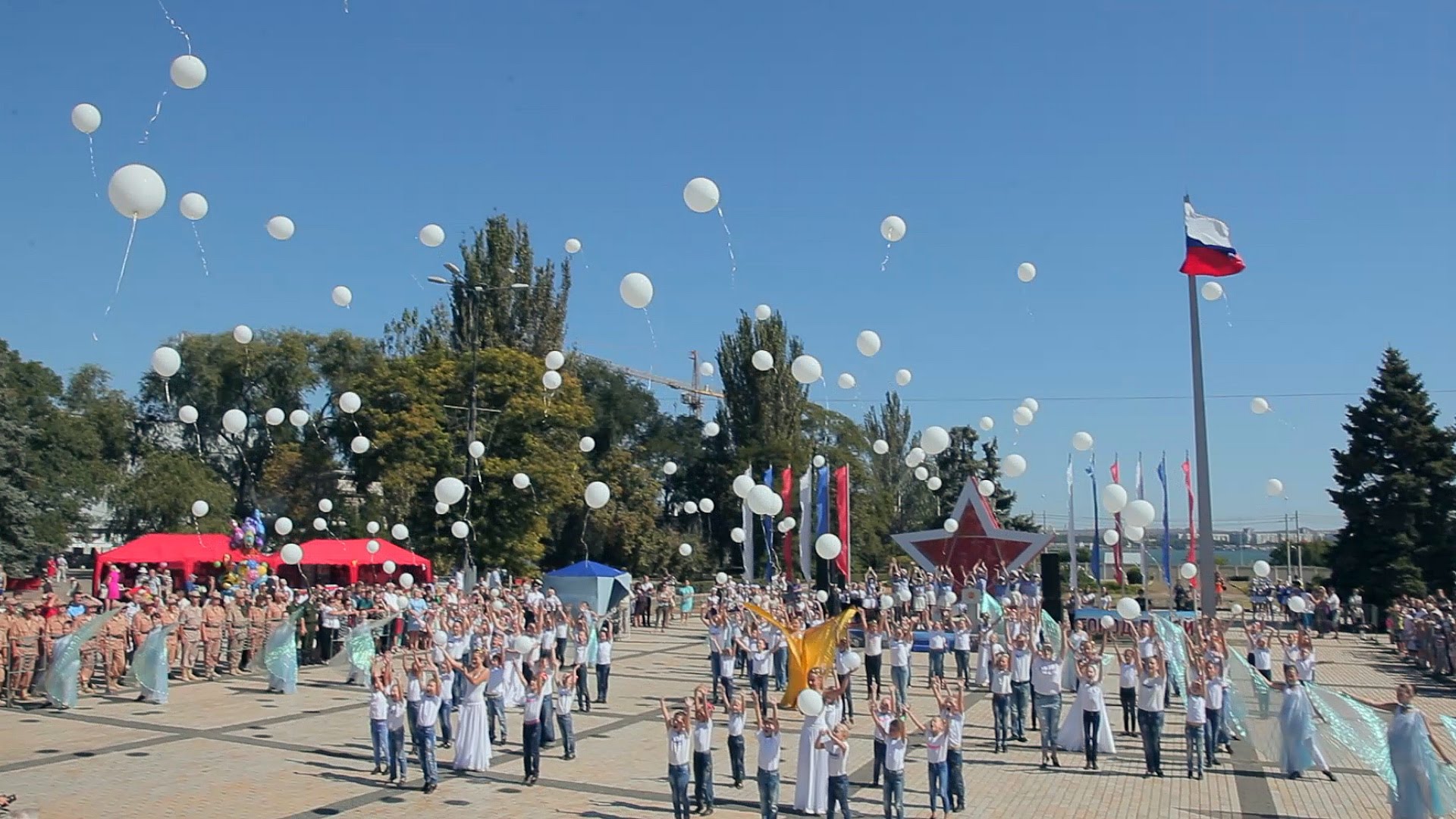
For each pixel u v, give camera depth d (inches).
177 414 2632.9
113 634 937.5
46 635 886.4
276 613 1098.1
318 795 567.8
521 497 1738.4
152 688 872.9
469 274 2133.4
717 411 2696.9
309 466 2231.8
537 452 1770.4
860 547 2623.0
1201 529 1007.6
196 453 2503.7
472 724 634.2
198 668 1066.1
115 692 930.1
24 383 1980.8
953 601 1285.7
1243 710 685.3
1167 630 895.1
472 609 1019.9
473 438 1502.2
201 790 573.6
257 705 868.6
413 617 1106.1
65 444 2021.4
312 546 1423.5
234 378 2490.2
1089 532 2581.2
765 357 884.6
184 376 2559.1
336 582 1722.4
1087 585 2471.7
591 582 1498.5
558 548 2423.7
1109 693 959.6
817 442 2746.1
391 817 526.3
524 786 599.8
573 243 908.0
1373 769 587.5
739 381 2571.4
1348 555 1759.4
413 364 1784.0
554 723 737.0
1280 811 547.2
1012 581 1401.3
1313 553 2716.5
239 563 1411.2
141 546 1413.6
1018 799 573.3
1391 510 1716.3
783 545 2253.9
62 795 559.2
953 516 1632.6
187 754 669.3
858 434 2851.9
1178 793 586.9
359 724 783.1
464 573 1481.3
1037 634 898.1
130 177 452.4
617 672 1115.9
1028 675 754.8
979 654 997.8
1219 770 645.9
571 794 581.0
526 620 1007.0
